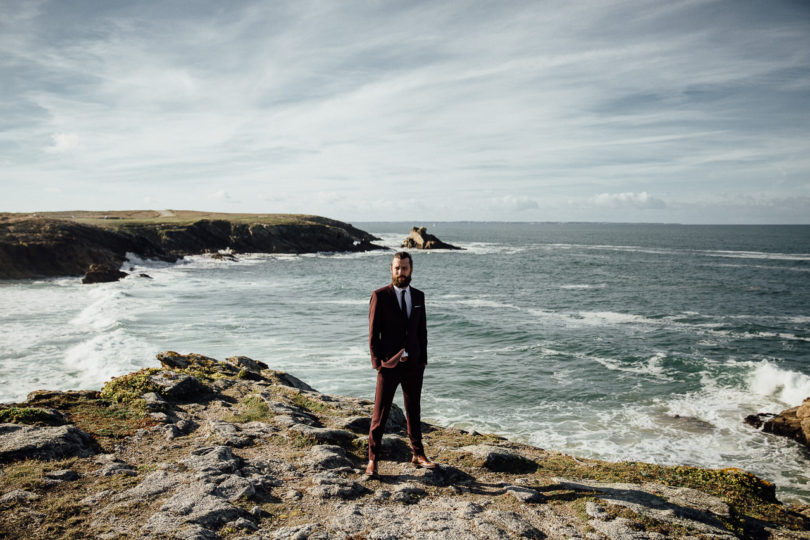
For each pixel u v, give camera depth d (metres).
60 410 6.01
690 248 114.44
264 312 28.36
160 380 7.34
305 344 20.44
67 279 45.53
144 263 60.00
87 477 4.20
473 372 17.86
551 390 16.02
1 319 23.77
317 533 3.48
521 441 12.12
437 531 3.59
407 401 4.85
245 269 59.25
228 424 5.88
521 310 32.28
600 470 5.43
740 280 50.91
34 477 4.04
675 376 17.72
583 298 38.19
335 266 65.44
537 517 3.97
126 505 3.70
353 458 5.20
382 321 4.59
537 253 93.62
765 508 4.81
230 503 3.85
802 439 12.09
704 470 5.76
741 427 13.12
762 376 17.44
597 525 3.84
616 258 82.00
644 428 13.04
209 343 19.89
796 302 37.00
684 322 28.67
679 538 3.73
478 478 4.89
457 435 6.82
